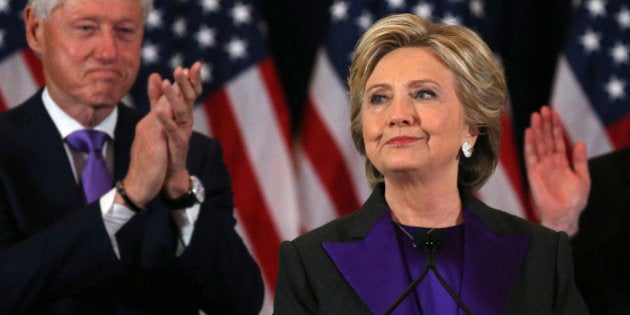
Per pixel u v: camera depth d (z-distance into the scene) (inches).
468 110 282.7
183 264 387.5
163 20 558.6
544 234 288.7
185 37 562.9
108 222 376.8
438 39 279.0
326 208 562.3
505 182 558.9
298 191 569.3
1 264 374.3
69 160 401.1
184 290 395.5
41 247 372.5
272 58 565.3
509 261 279.4
